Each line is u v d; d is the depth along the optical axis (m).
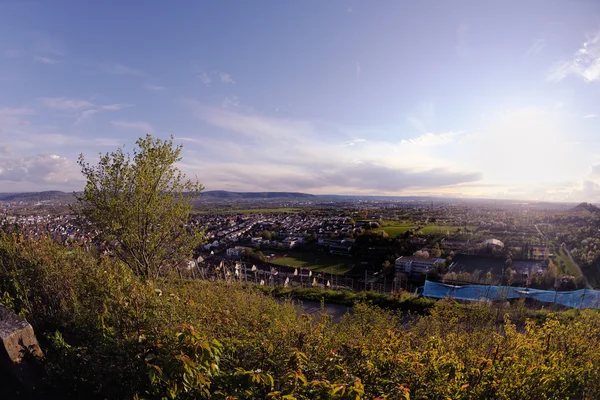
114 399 2.84
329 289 12.16
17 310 4.48
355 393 2.16
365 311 7.11
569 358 3.81
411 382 2.67
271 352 2.86
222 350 2.77
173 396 2.21
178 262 7.25
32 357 3.30
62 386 3.19
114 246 6.64
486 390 2.87
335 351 3.04
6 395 3.05
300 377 2.15
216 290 7.14
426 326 6.11
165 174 6.87
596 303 10.49
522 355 3.60
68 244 7.27
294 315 6.84
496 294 11.57
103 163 6.43
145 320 3.12
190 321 3.24
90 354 3.26
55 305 4.73
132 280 4.21
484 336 4.76
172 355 2.36
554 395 3.05
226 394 2.30
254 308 5.34
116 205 6.22
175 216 6.88
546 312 8.67
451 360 2.87
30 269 5.15
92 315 3.76
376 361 2.89
